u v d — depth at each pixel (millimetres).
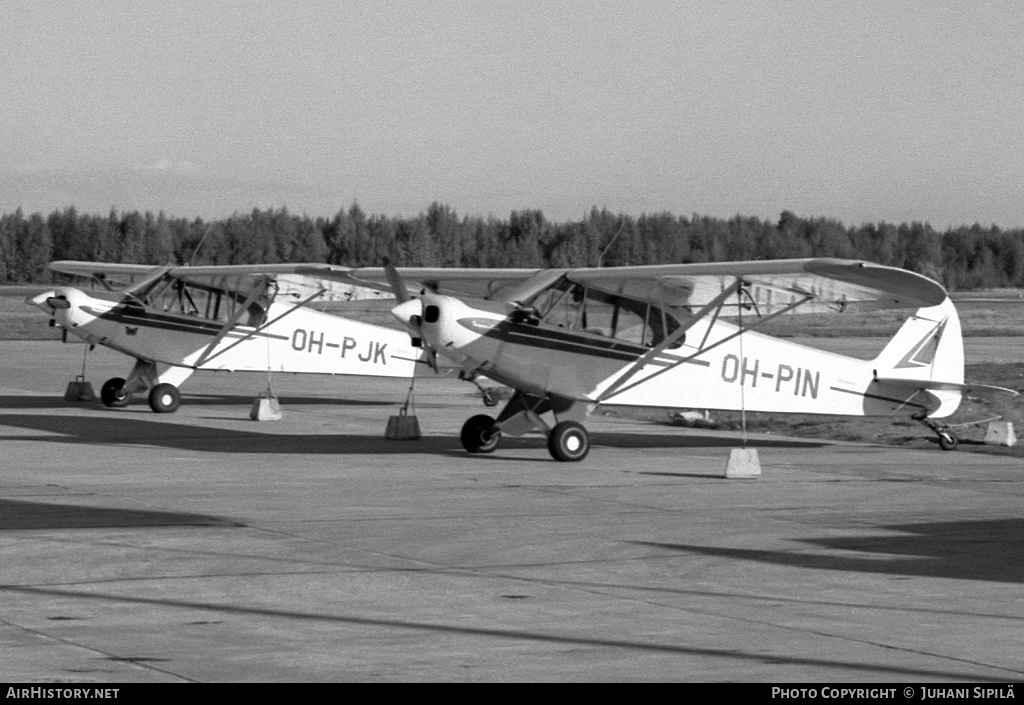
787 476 19062
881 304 21094
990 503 16234
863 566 11656
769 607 9820
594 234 150875
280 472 18547
